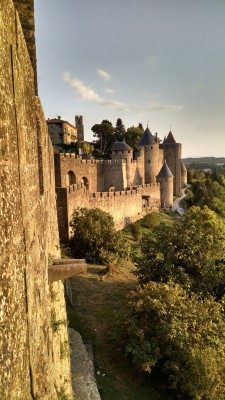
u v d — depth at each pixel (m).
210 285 21.12
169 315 15.63
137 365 14.26
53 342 7.67
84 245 29.27
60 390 8.50
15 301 3.02
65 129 87.31
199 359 13.15
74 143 80.69
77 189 32.28
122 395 13.73
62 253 25.88
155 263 23.00
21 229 3.49
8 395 2.59
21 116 3.70
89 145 83.62
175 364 13.76
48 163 11.40
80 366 14.03
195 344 13.91
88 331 18.11
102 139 93.56
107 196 42.78
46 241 7.92
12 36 3.31
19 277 3.28
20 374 3.09
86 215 30.20
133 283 25.53
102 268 28.02
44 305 5.87
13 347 2.86
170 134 87.62
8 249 2.84
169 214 61.50
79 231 29.17
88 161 51.25
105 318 19.61
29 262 3.97
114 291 23.62
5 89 2.90
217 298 21.28
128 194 48.19
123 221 47.03
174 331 14.36
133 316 16.34
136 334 15.12
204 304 17.09
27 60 4.62
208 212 35.94
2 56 2.82
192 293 19.02
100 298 22.36
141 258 23.91
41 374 4.50
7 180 2.90
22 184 3.65
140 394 14.06
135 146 93.06
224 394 13.64
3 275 2.64
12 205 3.07
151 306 16.05
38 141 6.72
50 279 8.01
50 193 12.61
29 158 4.47
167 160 86.50
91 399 12.08
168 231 24.14
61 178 39.12
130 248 32.41
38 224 5.57
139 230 42.72
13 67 3.29
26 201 3.92
